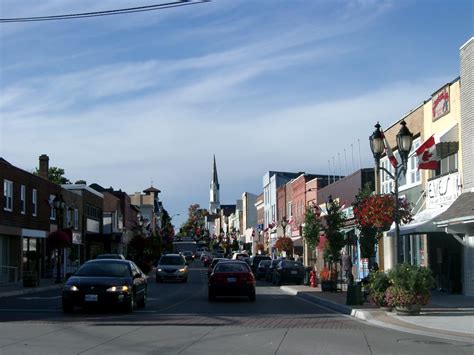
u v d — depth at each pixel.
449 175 26.45
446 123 27.14
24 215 43.41
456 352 12.27
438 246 28.20
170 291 33.44
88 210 63.56
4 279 40.44
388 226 23.94
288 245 58.00
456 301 22.95
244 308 22.52
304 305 24.20
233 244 118.81
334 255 32.22
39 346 12.53
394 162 24.62
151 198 133.12
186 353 11.78
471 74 24.12
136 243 58.44
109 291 19.16
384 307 19.55
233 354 11.73
